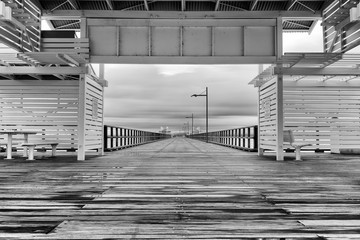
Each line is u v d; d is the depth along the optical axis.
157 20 10.90
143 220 3.19
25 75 11.87
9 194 4.45
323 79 12.88
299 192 4.63
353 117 13.04
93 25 10.90
